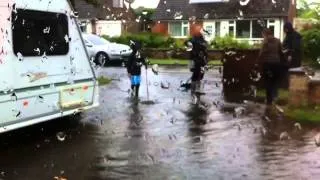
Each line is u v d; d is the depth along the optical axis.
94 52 28.53
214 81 18.98
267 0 49.28
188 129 10.45
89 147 9.09
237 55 16.09
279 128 10.32
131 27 45.56
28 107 9.45
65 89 10.42
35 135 10.12
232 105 13.23
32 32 9.56
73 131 10.44
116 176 7.38
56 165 7.99
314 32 28.06
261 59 12.90
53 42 10.12
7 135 10.09
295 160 8.07
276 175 7.33
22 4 9.30
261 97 14.39
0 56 8.71
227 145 9.05
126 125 10.96
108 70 24.92
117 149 8.92
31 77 9.47
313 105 11.98
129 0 33.31
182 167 7.79
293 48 13.83
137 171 7.61
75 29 10.84
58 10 10.34
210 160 8.14
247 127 10.48
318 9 35.25
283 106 12.55
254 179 7.16
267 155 8.38
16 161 8.24
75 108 10.77
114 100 14.41
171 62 29.70
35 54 9.59
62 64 10.35
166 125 10.88
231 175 7.36
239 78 16.11
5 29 8.85
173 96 15.17
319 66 24.67
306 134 9.77
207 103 13.67
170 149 8.85
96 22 43.84
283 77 13.55
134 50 14.96
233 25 50.19
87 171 7.65
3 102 8.82
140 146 9.10
